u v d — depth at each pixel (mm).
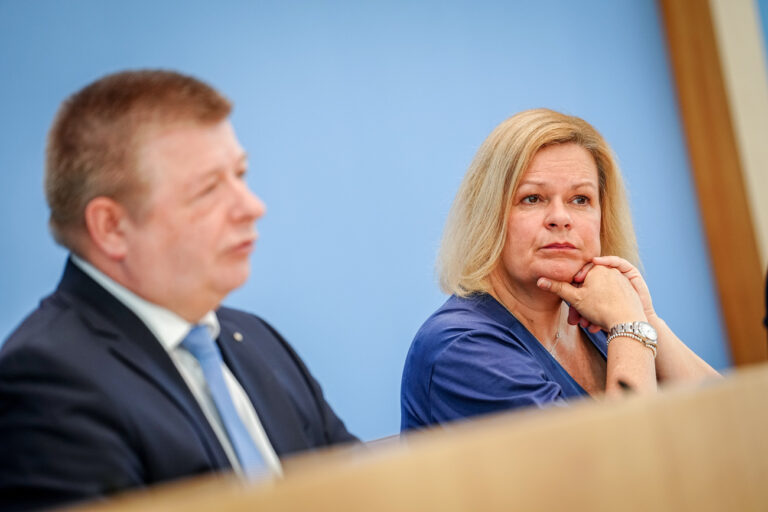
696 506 952
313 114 3676
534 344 2785
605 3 4781
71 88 3074
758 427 1040
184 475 1737
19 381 1679
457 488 797
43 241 2934
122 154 1856
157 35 3301
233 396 2006
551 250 2850
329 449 2203
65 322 1795
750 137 5082
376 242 3752
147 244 1881
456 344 2684
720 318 4992
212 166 1918
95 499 1593
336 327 3588
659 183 4852
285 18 3656
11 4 2975
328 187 3666
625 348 2727
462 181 2998
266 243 3461
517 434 845
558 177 2867
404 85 3971
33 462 1609
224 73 3455
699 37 5016
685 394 989
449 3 4176
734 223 5004
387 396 3680
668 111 4980
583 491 870
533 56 4430
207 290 1931
